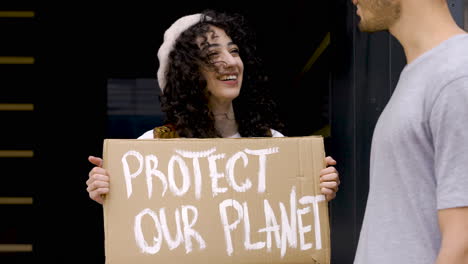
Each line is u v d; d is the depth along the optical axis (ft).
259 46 13.51
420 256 3.45
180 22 5.82
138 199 4.82
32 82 12.99
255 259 4.77
